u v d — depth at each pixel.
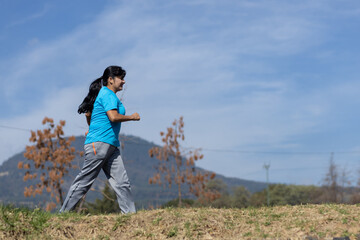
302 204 6.87
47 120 18.33
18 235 5.23
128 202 6.12
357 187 48.47
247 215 5.96
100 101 6.07
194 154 23.72
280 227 5.43
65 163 17.58
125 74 6.41
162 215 5.76
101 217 5.80
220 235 5.31
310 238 5.07
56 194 16.94
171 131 24.17
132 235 5.38
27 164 17.73
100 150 5.98
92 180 6.14
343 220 5.47
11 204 6.05
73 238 5.33
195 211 6.05
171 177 23.06
